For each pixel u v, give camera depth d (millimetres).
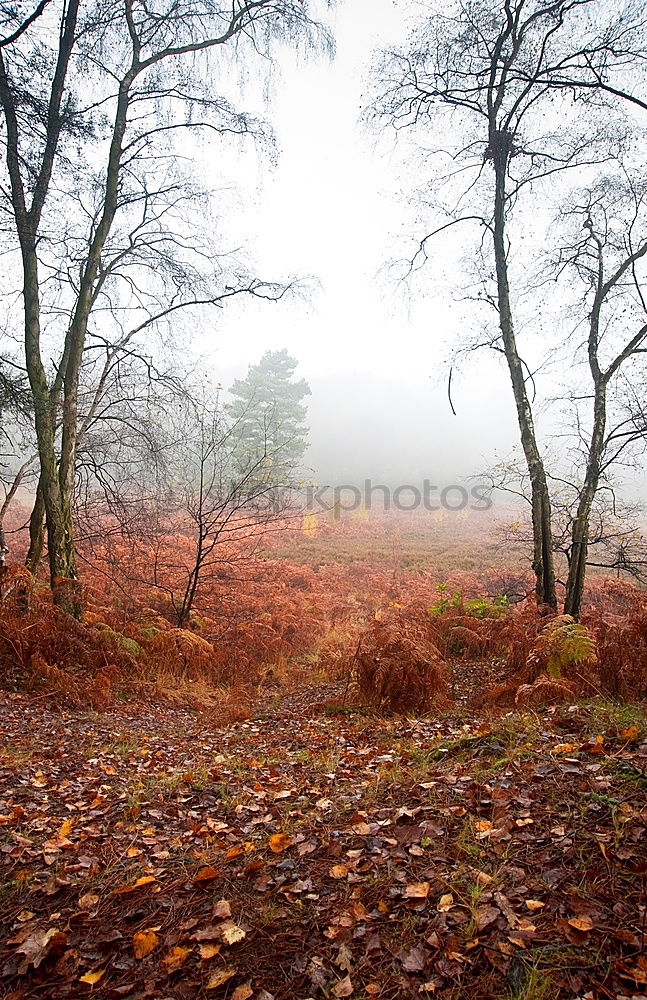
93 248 9625
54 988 2293
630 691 5500
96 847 3379
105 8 9344
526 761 3646
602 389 10047
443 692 6480
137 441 11930
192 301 11320
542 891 2426
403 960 2207
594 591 12703
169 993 2215
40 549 10156
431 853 2844
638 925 2160
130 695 7395
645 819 2740
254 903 2656
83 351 10203
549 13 9172
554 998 1936
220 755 5250
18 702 6547
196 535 19469
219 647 9422
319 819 3438
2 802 3975
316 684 8328
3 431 9672
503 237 10406
